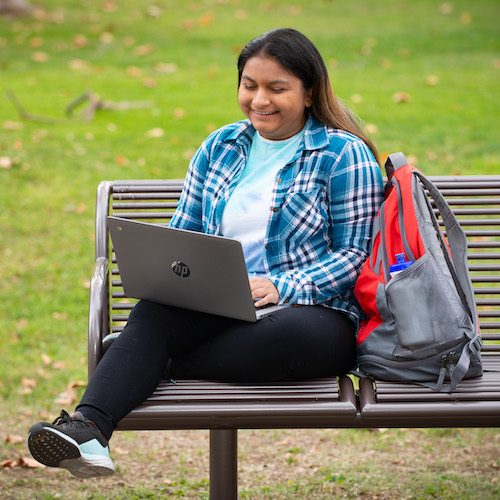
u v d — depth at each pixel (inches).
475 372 174.1
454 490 228.7
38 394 291.1
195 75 608.7
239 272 168.2
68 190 438.3
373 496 227.6
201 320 181.5
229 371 175.2
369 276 179.5
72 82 599.2
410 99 543.5
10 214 417.4
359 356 182.4
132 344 170.2
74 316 346.3
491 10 774.5
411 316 169.3
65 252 390.9
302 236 189.6
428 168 443.2
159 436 277.1
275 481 240.8
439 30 713.6
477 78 587.8
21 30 740.0
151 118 526.0
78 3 829.8
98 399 162.2
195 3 821.9
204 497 229.9
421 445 263.3
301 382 176.2
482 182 215.5
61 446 154.8
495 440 263.4
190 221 204.2
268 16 770.2
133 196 217.9
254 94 190.7
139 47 684.1
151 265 175.9
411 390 168.9
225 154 201.2
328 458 256.5
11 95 533.3
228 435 189.6
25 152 476.4
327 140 191.9
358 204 188.7
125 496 229.8
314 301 181.9
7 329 334.0
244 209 193.8
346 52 653.9
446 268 172.9
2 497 228.2
